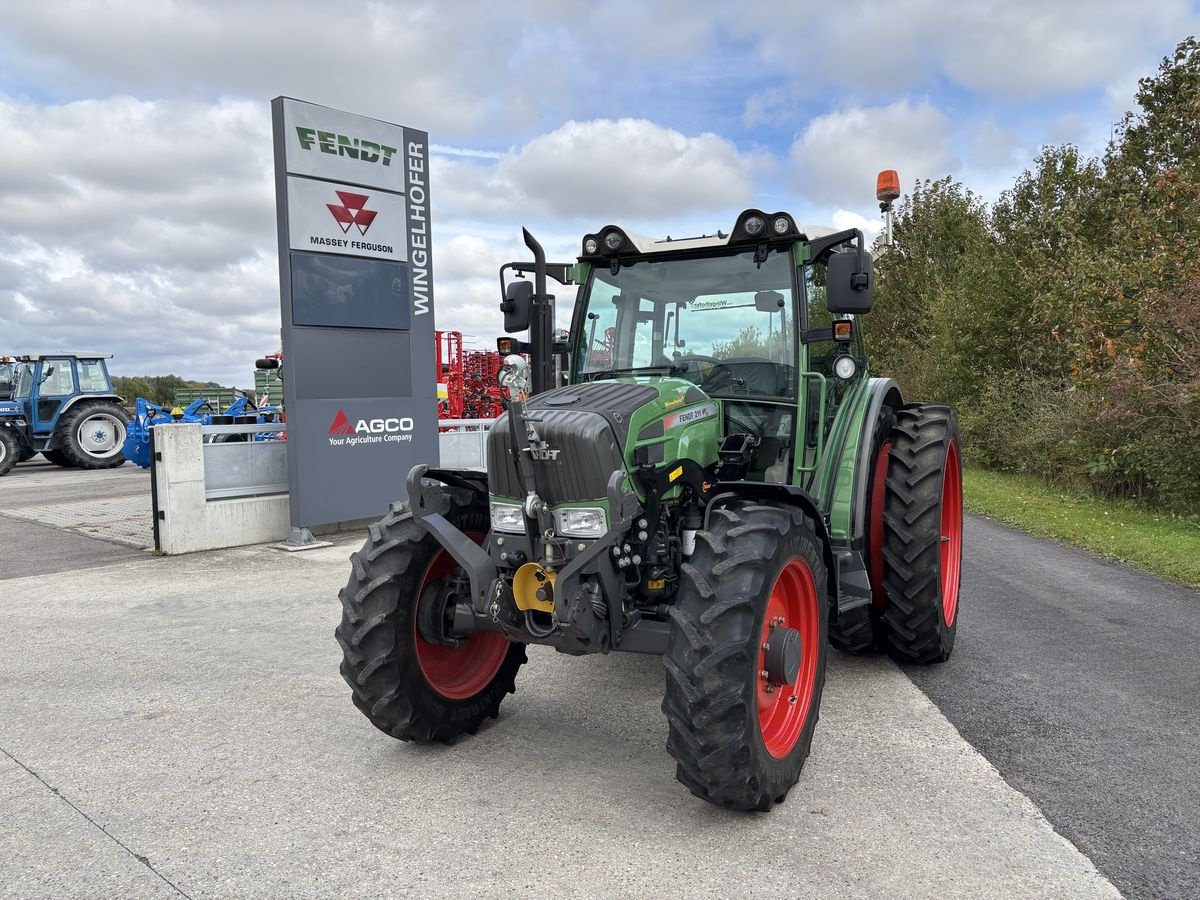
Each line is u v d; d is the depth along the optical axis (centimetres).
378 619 339
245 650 512
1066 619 548
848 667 462
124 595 652
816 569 336
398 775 339
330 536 903
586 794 320
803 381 406
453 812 307
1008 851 273
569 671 464
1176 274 965
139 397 1677
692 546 323
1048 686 425
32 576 728
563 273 459
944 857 271
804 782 325
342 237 844
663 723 391
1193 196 998
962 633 520
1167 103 1210
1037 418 1283
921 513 432
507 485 325
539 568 315
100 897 257
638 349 438
